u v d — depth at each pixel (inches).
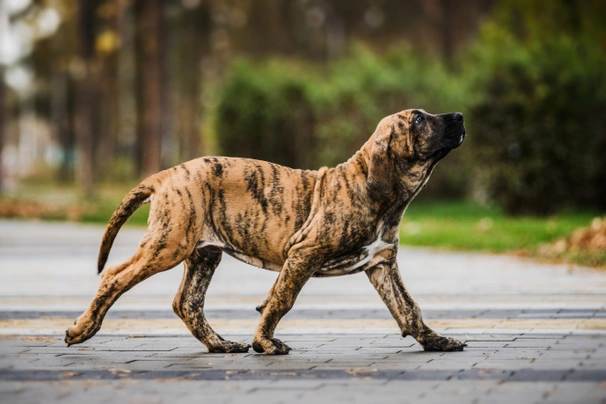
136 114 2251.5
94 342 351.3
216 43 2578.7
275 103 1201.4
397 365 298.5
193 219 319.3
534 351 317.7
